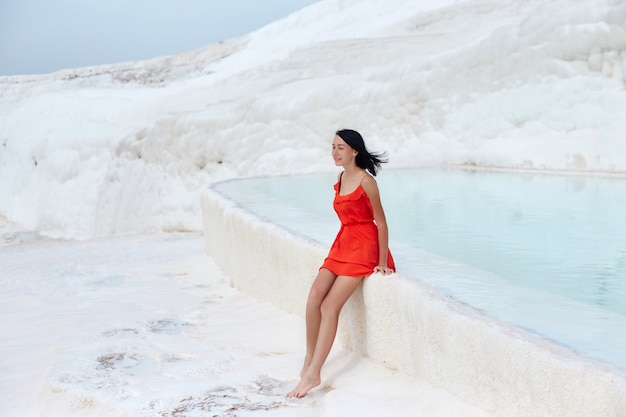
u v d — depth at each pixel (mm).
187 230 14578
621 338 2641
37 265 9125
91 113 22078
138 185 15836
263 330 4867
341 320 4156
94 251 10398
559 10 10766
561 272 4078
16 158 22922
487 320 2850
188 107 18734
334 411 3188
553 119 10664
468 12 21156
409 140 12844
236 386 3736
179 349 4535
